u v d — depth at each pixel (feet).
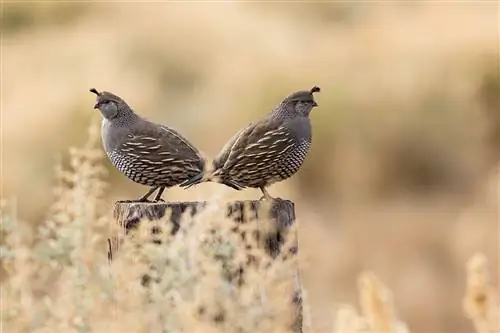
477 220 52.13
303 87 64.69
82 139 57.93
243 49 71.41
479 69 64.75
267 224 22.44
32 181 53.47
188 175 28.68
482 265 20.48
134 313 19.60
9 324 20.54
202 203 22.71
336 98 62.64
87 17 80.18
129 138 28.86
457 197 59.41
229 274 20.24
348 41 69.46
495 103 64.13
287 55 68.44
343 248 50.47
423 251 51.78
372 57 66.59
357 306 45.57
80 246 21.56
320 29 75.66
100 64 69.82
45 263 22.72
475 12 70.23
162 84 70.33
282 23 76.43
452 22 68.59
